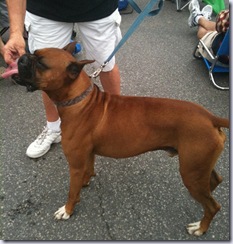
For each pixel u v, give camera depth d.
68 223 2.19
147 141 1.91
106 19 2.26
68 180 2.48
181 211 2.26
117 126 1.89
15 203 2.31
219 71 3.69
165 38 4.59
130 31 2.14
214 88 3.57
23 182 2.46
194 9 4.60
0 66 3.78
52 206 2.30
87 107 1.87
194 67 3.94
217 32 3.65
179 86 3.59
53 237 2.12
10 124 3.03
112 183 2.46
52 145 2.77
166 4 5.62
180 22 5.05
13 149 2.75
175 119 1.81
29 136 2.90
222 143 1.83
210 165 1.83
